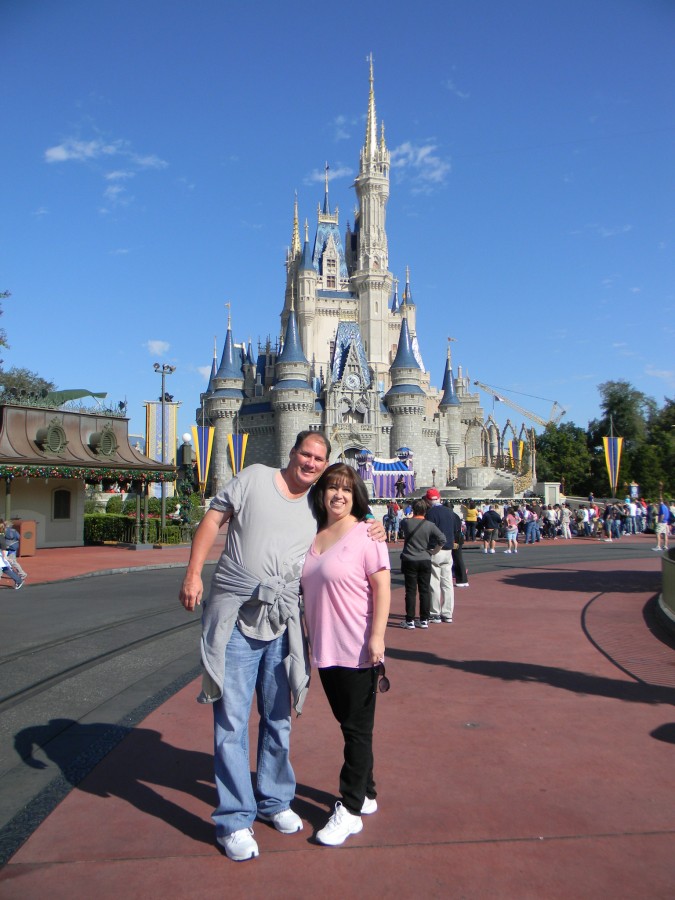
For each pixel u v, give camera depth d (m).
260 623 4.37
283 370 100.31
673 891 3.69
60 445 29.62
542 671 8.41
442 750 5.76
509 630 11.09
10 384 59.72
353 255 134.88
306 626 4.58
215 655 4.29
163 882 3.80
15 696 7.58
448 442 111.44
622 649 9.62
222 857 4.07
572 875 3.85
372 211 124.62
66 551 29.23
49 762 5.61
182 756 5.70
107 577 20.14
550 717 6.62
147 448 43.22
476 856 4.06
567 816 4.55
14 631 11.45
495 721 6.51
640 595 15.04
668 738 6.03
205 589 17.00
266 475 4.57
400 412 101.62
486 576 18.98
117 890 3.72
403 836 4.30
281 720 4.48
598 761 5.50
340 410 100.38
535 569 20.97
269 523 4.43
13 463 26.97
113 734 6.25
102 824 4.49
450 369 114.75
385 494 59.28
